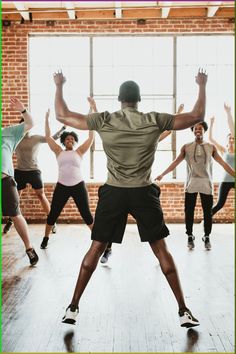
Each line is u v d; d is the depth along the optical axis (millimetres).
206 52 8680
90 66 8734
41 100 8805
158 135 3166
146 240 3232
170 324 3389
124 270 5023
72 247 6328
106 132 3148
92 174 8812
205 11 8617
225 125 8688
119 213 3213
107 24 8680
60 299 4008
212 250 6059
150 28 8641
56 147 5863
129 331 3256
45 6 8539
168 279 3242
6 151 4723
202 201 6070
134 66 8734
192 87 8727
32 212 8727
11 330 3271
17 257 5645
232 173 5910
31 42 8789
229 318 3510
